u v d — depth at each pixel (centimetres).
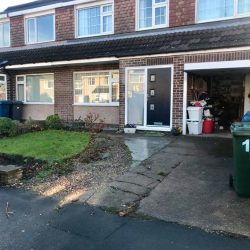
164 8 1277
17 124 1145
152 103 1141
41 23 1652
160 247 385
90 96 1440
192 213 477
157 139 992
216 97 1320
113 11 1399
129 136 1062
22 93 1681
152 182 606
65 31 1551
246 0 1117
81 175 659
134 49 1209
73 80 1477
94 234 421
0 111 1538
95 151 822
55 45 1582
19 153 822
